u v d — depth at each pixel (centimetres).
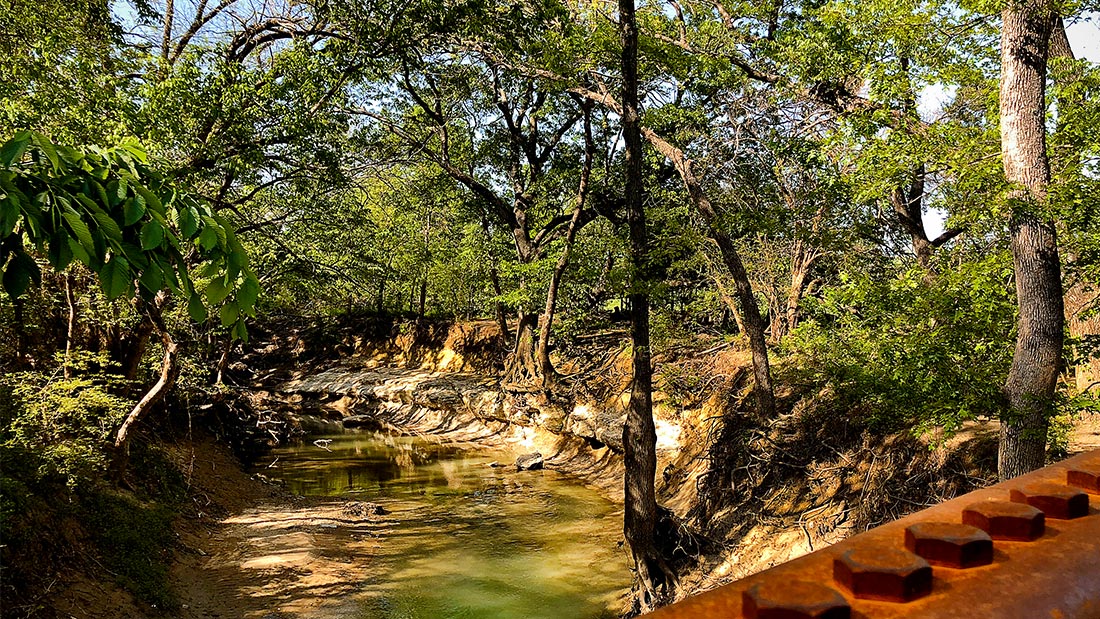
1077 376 1200
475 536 1534
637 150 1273
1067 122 870
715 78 1600
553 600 1188
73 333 1270
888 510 1052
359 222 1841
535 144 2628
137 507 1318
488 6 1558
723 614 58
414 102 2392
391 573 1308
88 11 1199
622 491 1852
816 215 1320
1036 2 730
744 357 1830
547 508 1742
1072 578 63
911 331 959
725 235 1362
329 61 1462
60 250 225
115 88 1279
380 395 3038
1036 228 733
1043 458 745
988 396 771
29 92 1091
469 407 2662
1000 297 949
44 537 983
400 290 3509
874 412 1012
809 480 1234
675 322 2156
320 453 2438
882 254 1434
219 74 1310
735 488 1362
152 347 1662
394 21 1498
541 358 2361
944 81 1056
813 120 1300
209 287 257
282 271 1722
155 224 231
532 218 2670
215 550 1383
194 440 1992
